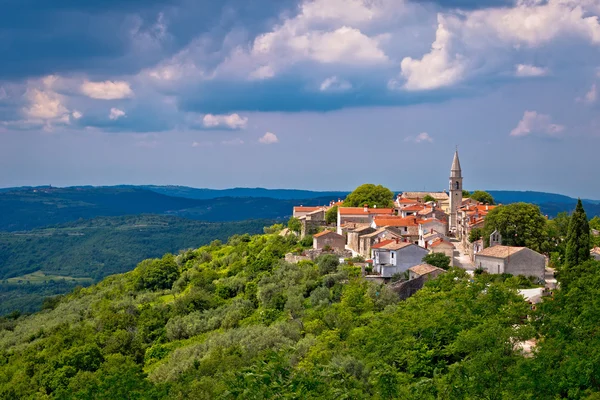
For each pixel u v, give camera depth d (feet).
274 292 529.04
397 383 276.41
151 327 557.33
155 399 339.36
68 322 633.20
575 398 241.55
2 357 545.03
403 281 485.15
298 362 353.10
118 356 470.39
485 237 555.69
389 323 354.54
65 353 473.67
